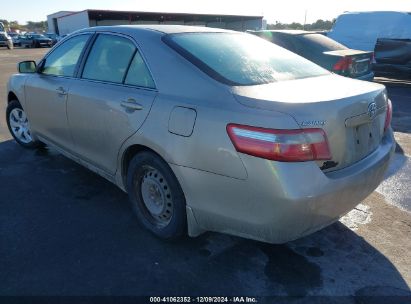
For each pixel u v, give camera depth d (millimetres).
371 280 2674
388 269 2791
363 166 2619
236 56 3002
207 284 2607
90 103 3398
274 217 2287
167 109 2699
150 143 2801
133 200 3242
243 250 2977
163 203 2977
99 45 3549
